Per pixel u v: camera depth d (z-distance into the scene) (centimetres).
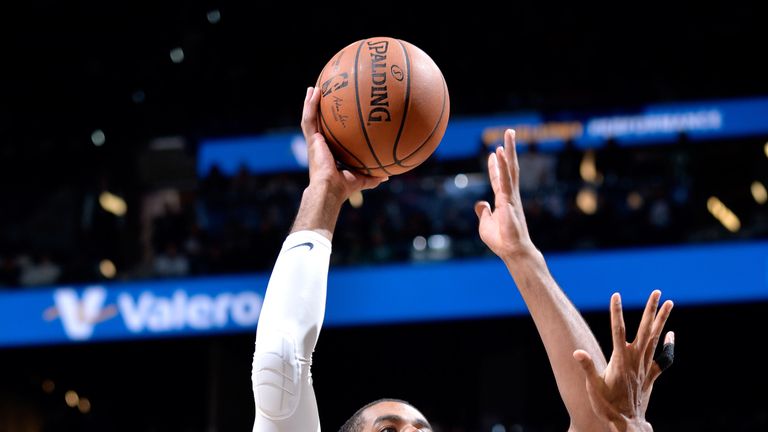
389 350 1155
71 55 1236
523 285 180
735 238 955
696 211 995
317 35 1226
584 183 1021
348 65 193
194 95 1239
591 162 1064
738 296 938
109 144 1213
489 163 190
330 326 980
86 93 1235
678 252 954
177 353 1149
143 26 1217
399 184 1065
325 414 1184
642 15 1191
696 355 1163
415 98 191
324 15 1213
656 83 1150
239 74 1240
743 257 944
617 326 165
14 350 1116
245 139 1195
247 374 1080
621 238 964
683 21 1187
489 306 957
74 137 1220
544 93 1181
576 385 173
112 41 1229
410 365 1164
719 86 1118
